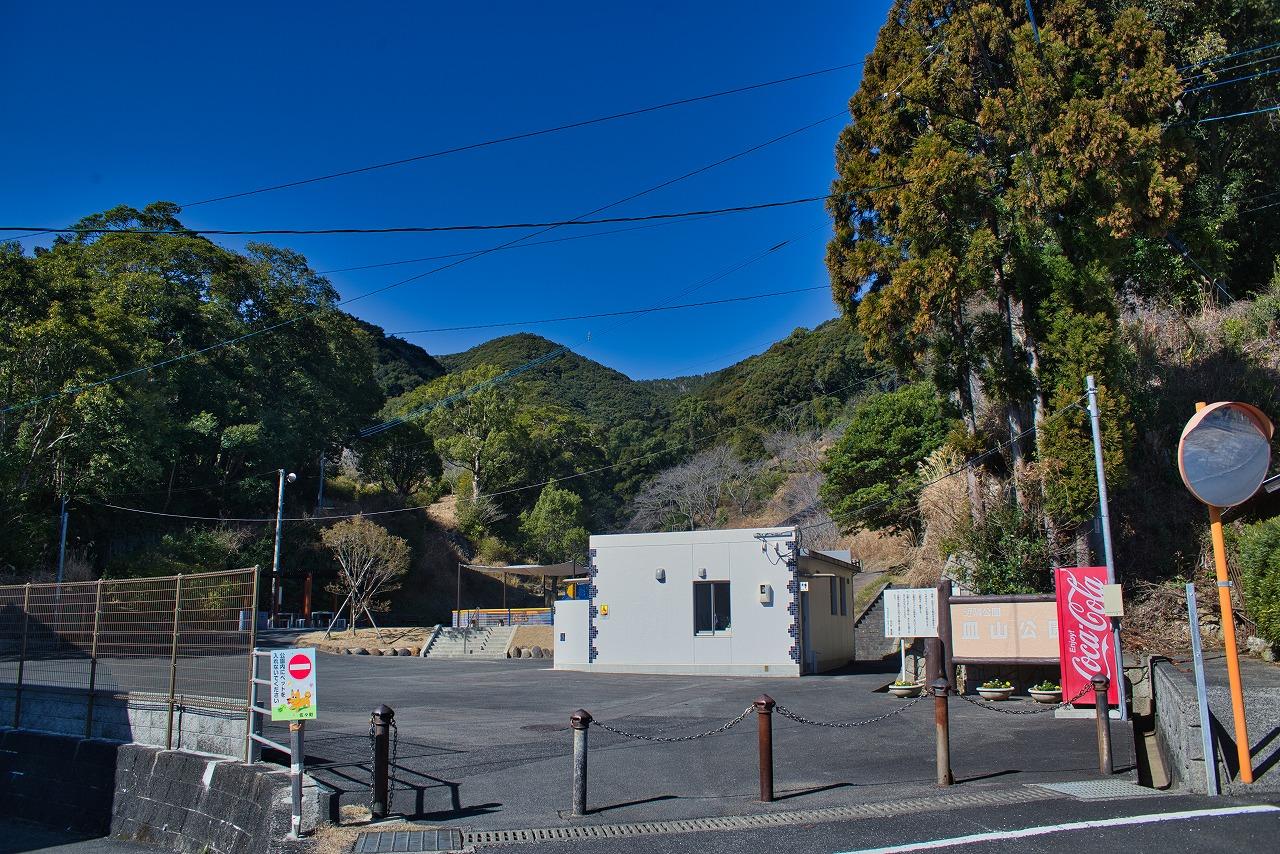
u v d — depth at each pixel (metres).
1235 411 6.87
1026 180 16.55
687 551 21.73
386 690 17.89
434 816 7.27
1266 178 25.05
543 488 62.78
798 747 10.27
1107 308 16.45
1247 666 11.23
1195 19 22.80
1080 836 5.78
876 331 18.47
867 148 19.92
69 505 36.03
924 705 13.20
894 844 5.93
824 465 35.88
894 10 19.84
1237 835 5.57
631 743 10.70
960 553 18.23
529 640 32.59
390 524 56.25
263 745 8.29
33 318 31.70
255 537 44.25
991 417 20.44
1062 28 16.80
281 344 50.81
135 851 8.23
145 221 46.19
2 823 9.83
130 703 9.47
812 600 21.97
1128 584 15.87
